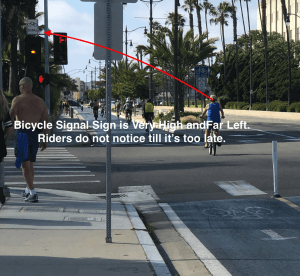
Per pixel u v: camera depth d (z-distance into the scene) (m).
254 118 48.06
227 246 6.12
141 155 16.77
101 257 5.27
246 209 8.27
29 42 17.02
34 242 5.84
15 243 5.79
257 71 67.50
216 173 12.17
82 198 9.13
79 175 12.06
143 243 5.88
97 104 46.34
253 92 67.00
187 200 9.12
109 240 5.88
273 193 9.59
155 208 8.52
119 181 11.21
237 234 6.70
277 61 66.38
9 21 31.16
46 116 8.22
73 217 7.27
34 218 7.13
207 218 7.71
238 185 10.48
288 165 13.36
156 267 4.98
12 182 10.84
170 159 15.36
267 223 7.29
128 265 5.00
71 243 5.82
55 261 5.09
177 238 6.59
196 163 14.19
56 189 10.19
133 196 9.57
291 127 31.55
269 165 13.45
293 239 6.38
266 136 24.45
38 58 17.11
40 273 4.70
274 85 62.97
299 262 5.40
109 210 5.88
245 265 5.33
